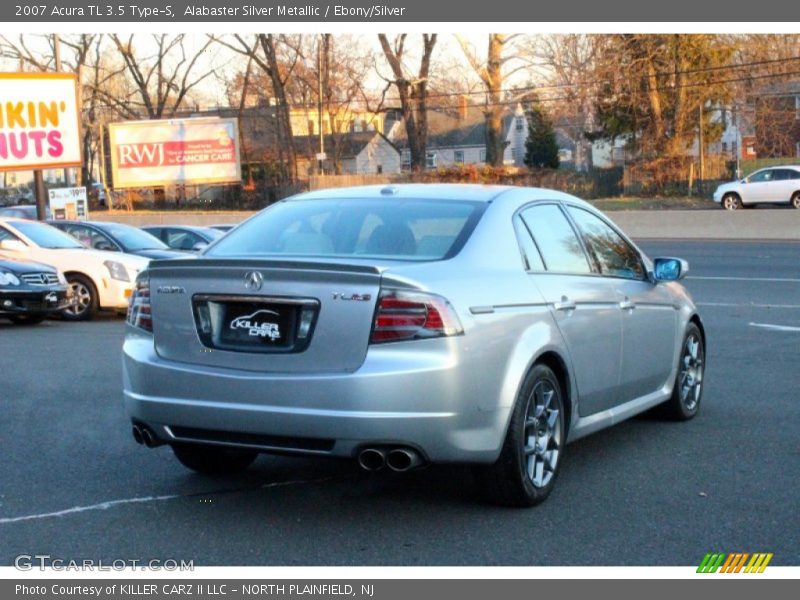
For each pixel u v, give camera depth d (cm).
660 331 738
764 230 3231
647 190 4944
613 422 676
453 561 497
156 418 539
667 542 524
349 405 493
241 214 4272
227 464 645
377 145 8694
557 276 610
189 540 527
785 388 930
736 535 535
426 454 504
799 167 4203
